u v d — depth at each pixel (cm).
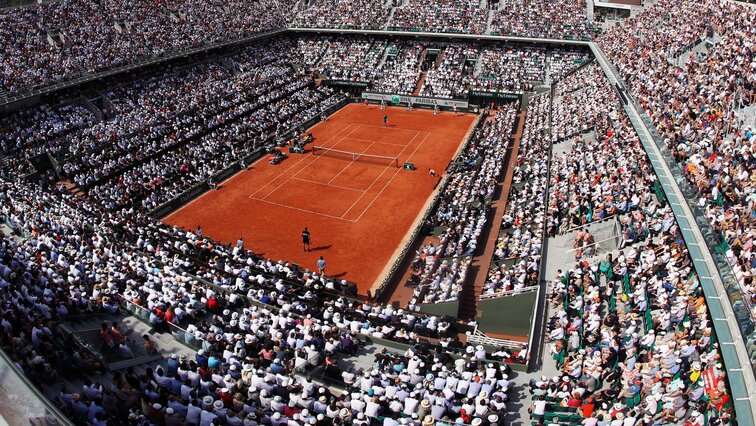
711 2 7288
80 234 3944
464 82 9038
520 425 2403
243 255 4269
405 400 2362
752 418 1902
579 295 3275
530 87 8631
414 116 8725
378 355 2845
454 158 6838
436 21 9762
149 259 3734
